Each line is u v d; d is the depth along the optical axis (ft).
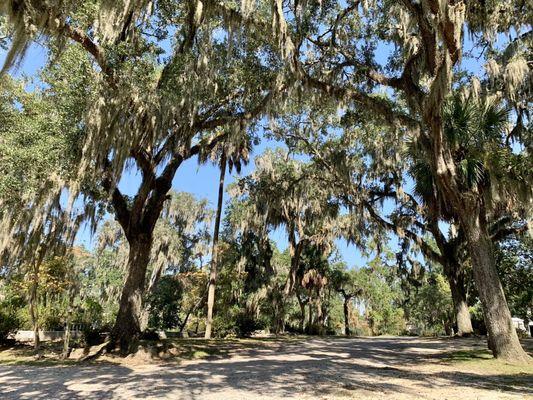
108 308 81.87
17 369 31.76
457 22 25.08
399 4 34.71
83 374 28.40
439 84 27.45
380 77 37.73
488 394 18.53
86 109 30.99
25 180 33.30
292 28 35.32
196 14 30.89
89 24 30.50
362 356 39.11
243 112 43.19
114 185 33.32
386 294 117.39
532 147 35.50
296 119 57.88
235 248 83.51
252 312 81.20
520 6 33.30
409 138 41.70
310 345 53.88
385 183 65.87
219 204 70.85
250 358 38.55
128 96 32.58
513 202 39.22
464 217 33.04
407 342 58.95
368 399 17.46
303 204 73.10
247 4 27.20
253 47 38.50
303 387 20.88
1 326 52.49
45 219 36.65
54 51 30.99
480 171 32.24
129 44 32.17
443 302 105.91
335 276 104.06
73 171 34.04
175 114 35.96
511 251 68.80
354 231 71.97
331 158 55.31
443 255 63.62
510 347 30.68
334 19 38.11
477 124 32.65
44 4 23.58
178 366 32.99
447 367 28.68
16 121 37.47
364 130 54.29
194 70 34.19
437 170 32.42
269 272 84.79
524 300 69.36
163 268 84.43
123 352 38.65
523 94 38.19
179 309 91.86
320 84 37.06
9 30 24.82
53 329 62.64
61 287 44.96
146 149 40.40
